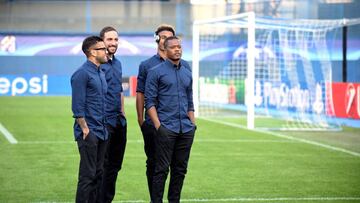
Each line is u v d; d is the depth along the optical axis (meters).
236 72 31.47
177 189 8.66
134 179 11.30
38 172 11.92
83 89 7.91
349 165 12.93
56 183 10.88
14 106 28.59
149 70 8.50
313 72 25.17
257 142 16.67
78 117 7.86
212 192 10.20
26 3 42.91
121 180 11.20
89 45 8.03
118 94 8.80
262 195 9.98
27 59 41.50
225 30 37.66
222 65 37.38
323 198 9.77
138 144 16.09
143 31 43.75
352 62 32.00
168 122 8.38
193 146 15.82
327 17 34.84
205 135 18.28
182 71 8.51
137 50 42.41
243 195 9.97
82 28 43.62
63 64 41.78
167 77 8.41
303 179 11.36
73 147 15.32
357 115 21.33
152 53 42.47
